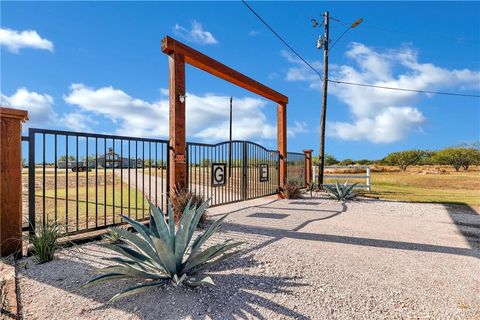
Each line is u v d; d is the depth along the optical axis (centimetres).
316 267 295
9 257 312
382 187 1459
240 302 220
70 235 363
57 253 336
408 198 969
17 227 323
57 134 371
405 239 420
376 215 632
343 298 231
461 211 696
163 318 198
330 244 383
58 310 209
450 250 367
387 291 246
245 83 734
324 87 1238
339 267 297
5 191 316
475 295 241
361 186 1249
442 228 504
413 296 238
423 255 344
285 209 705
